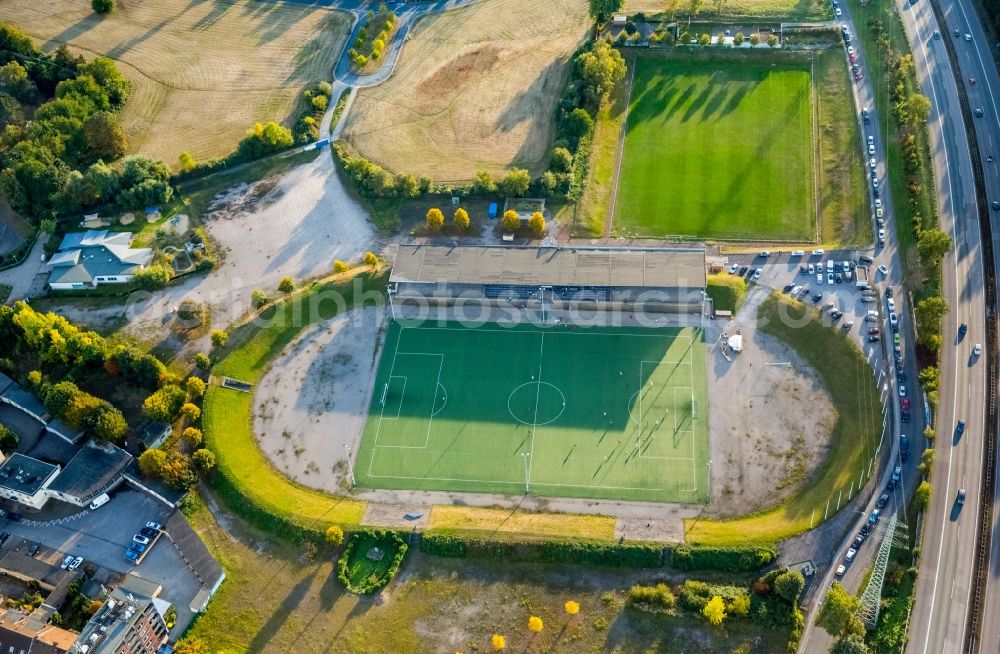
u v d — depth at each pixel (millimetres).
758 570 176125
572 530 184500
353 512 191500
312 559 184375
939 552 174750
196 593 180750
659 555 178875
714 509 187625
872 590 168125
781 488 189625
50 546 190500
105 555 188250
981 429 192250
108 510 196250
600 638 169375
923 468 183250
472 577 180000
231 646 173000
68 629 174625
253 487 196250
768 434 198750
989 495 182000
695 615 170000
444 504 192500
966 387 199250
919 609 167750
